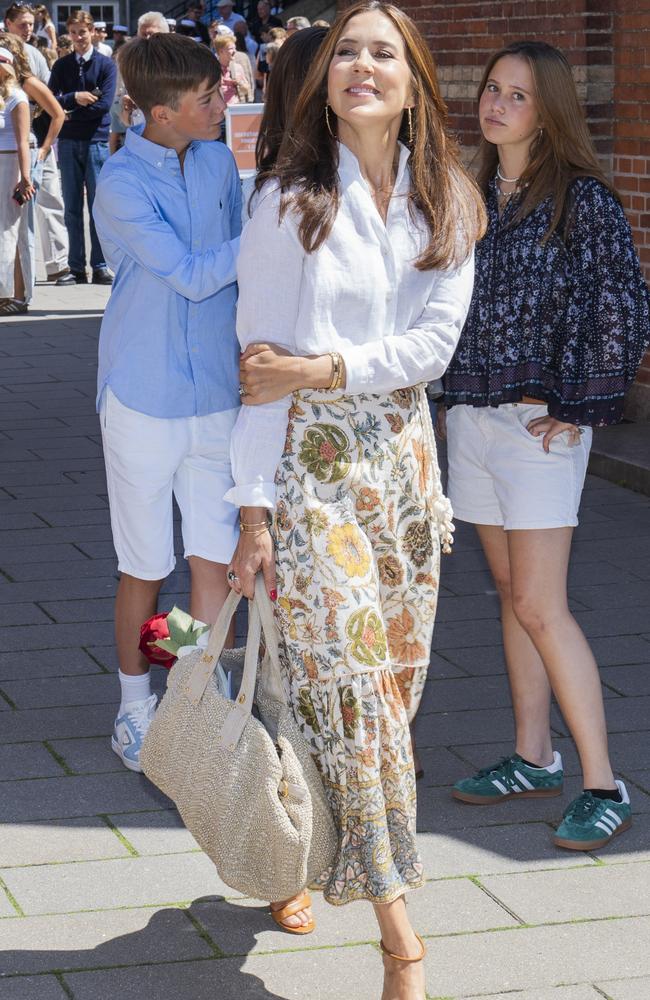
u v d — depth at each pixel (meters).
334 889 3.07
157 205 3.96
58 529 6.65
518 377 3.78
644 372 8.23
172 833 3.88
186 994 3.16
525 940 3.37
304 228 2.89
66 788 4.12
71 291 13.29
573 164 3.75
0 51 11.60
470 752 4.41
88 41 13.12
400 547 3.09
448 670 5.04
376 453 3.03
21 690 4.80
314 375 2.92
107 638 5.29
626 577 6.05
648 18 7.75
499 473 3.86
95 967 3.25
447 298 3.11
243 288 3.00
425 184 3.03
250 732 2.99
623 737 4.48
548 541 3.81
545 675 4.12
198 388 4.05
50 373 10.00
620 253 3.70
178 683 3.10
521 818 4.00
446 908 3.52
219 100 3.97
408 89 2.99
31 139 12.98
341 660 2.98
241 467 3.01
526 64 3.69
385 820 3.02
